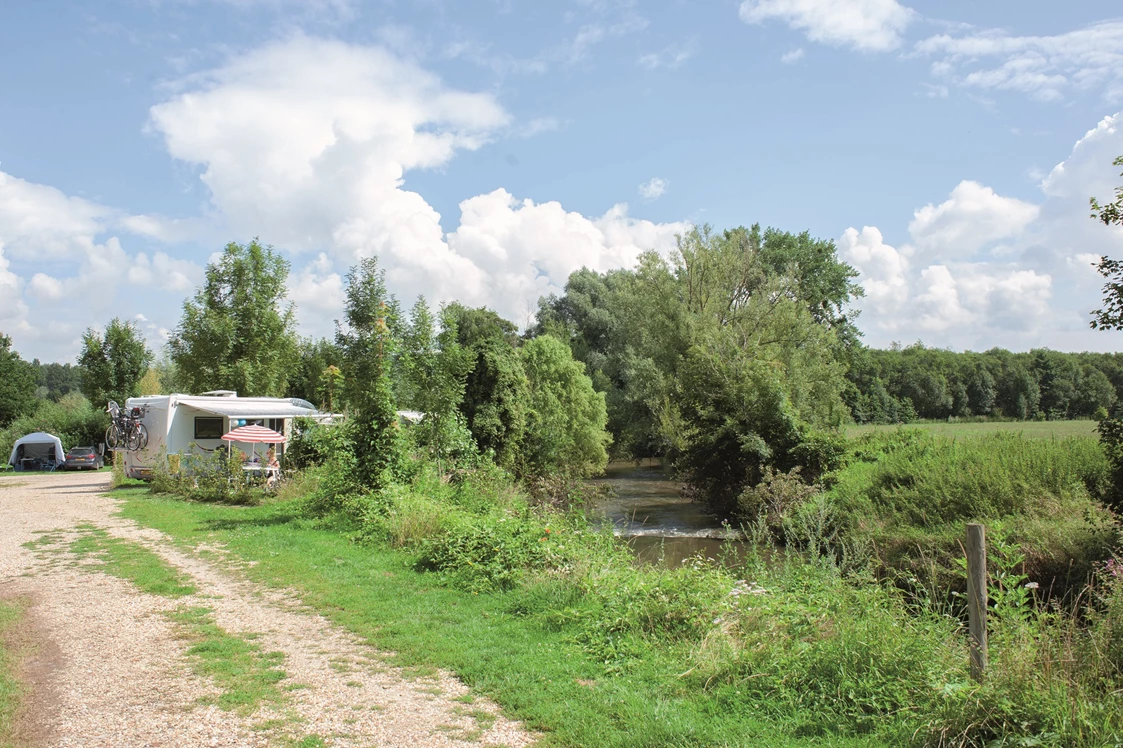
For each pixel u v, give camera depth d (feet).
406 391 54.54
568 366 106.22
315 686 16.53
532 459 77.10
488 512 40.45
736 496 66.69
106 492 63.98
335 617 22.61
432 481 45.34
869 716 14.17
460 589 26.50
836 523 46.21
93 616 22.44
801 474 63.98
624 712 15.01
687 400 77.71
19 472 101.76
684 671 17.33
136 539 37.29
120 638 20.08
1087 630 14.96
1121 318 25.72
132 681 16.58
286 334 91.97
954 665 14.66
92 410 122.62
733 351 84.48
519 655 18.93
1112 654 13.80
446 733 13.98
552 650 19.38
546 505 47.06
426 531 34.73
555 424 87.51
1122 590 16.98
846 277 143.95
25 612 22.82
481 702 15.76
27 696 15.47
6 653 18.43
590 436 104.53
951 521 41.06
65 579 27.86
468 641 20.17
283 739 13.47
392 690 16.42
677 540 56.95
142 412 70.18
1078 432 54.13
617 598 22.08
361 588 26.53
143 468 70.08
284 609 23.72
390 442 44.52
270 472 63.67
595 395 109.40
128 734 13.53
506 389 72.69
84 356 109.09
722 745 13.41
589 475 106.01
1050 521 35.22
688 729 13.99
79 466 108.27
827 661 15.93
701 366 76.69
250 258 88.79
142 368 112.37
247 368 86.02
